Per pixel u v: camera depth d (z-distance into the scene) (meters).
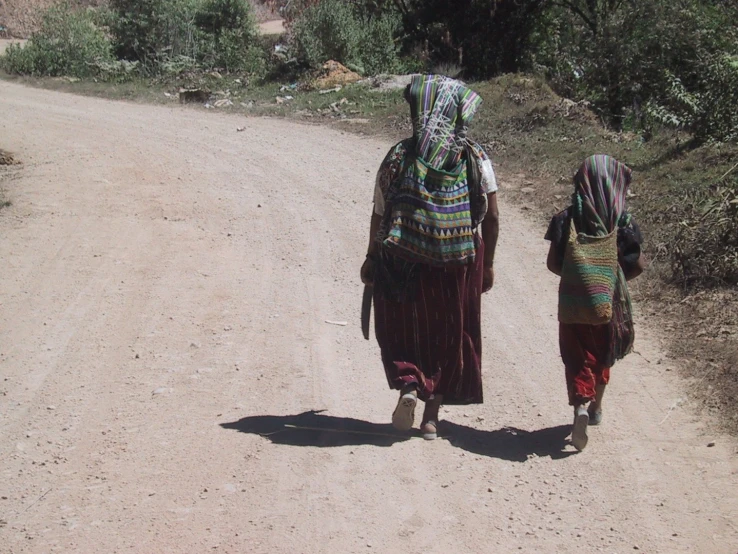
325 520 4.28
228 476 4.71
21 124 17.25
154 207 10.87
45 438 5.24
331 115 18.20
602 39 20.39
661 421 5.42
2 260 8.89
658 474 4.77
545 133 14.12
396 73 25.02
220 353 6.59
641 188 10.48
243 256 9.05
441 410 5.70
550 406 5.73
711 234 8.03
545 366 6.39
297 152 14.43
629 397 5.78
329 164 13.45
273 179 12.43
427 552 4.02
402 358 5.01
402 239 4.69
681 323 6.95
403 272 4.83
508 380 6.16
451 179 4.71
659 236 8.84
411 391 4.89
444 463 4.89
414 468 4.83
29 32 40.00
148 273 8.48
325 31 24.14
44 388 6.01
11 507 4.44
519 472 4.81
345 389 5.98
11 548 4.04
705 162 10.95
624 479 4.72
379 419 5.52
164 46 26.62
